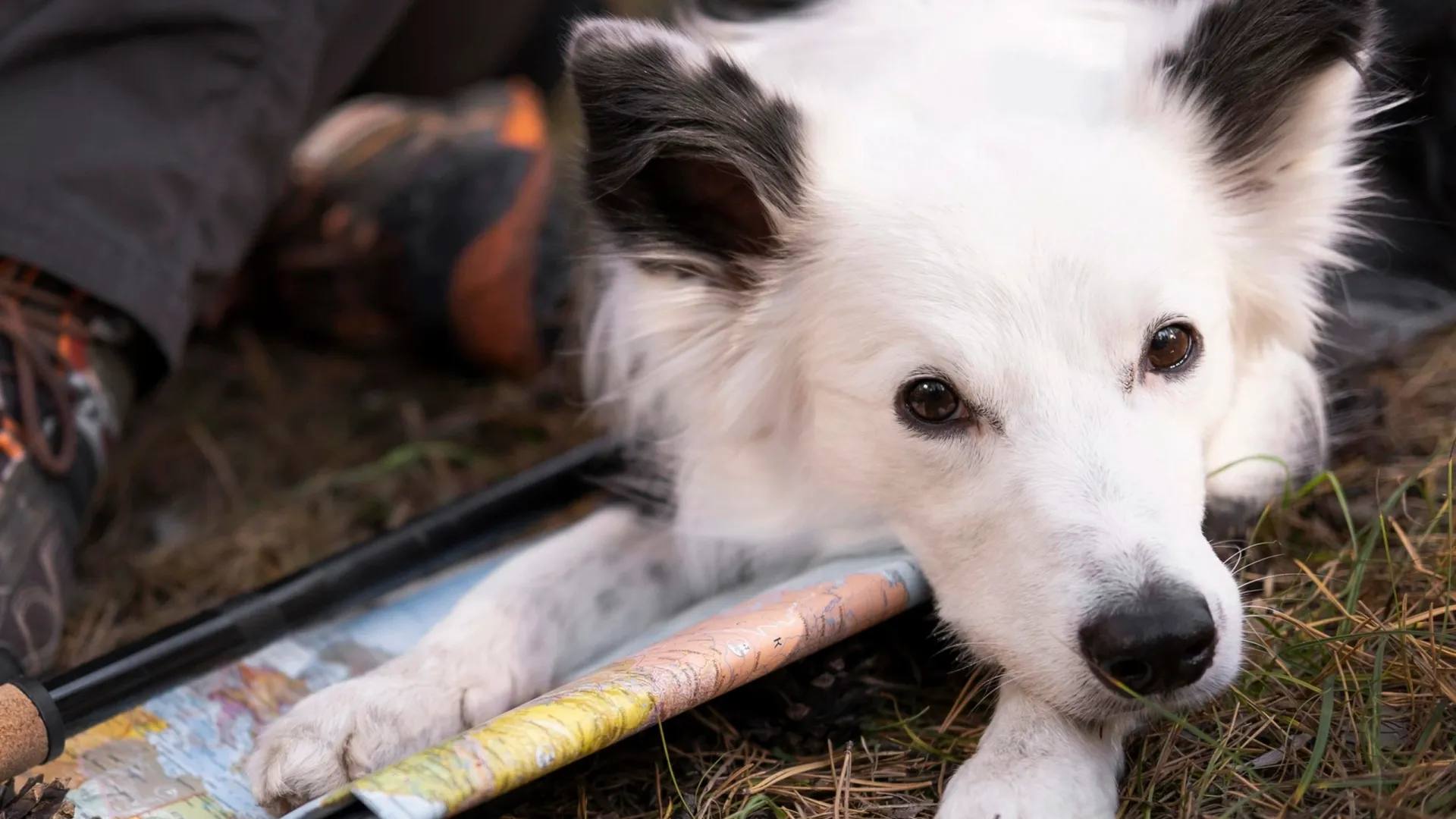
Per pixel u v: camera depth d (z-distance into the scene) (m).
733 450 0.56
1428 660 0.46
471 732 0.42
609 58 0.50
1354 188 0.56
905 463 0.50
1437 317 0.64
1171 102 0.52
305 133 0.69
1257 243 0.54
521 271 0.76
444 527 0.57
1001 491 0.47
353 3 0.64
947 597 0.50
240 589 0.64
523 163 0.76
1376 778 0.42
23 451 0.55
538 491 0.59
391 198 0.78
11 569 0.54
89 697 0.48
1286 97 0.53
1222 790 0.44
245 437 0.76
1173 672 0.44
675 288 0.54
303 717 0.47
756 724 0.49
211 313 0.79
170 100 0.60
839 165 0.52
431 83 0.90
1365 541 0.53
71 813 0.45
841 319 0.51
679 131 0.50
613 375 0.59
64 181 0.57
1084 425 0.47
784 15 0.63
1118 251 0.48
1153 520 0.45
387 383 0.81
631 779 0.48
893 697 0.50
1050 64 0.54
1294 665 0.47
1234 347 0.54
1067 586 0.45
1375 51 0.52
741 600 0.53
